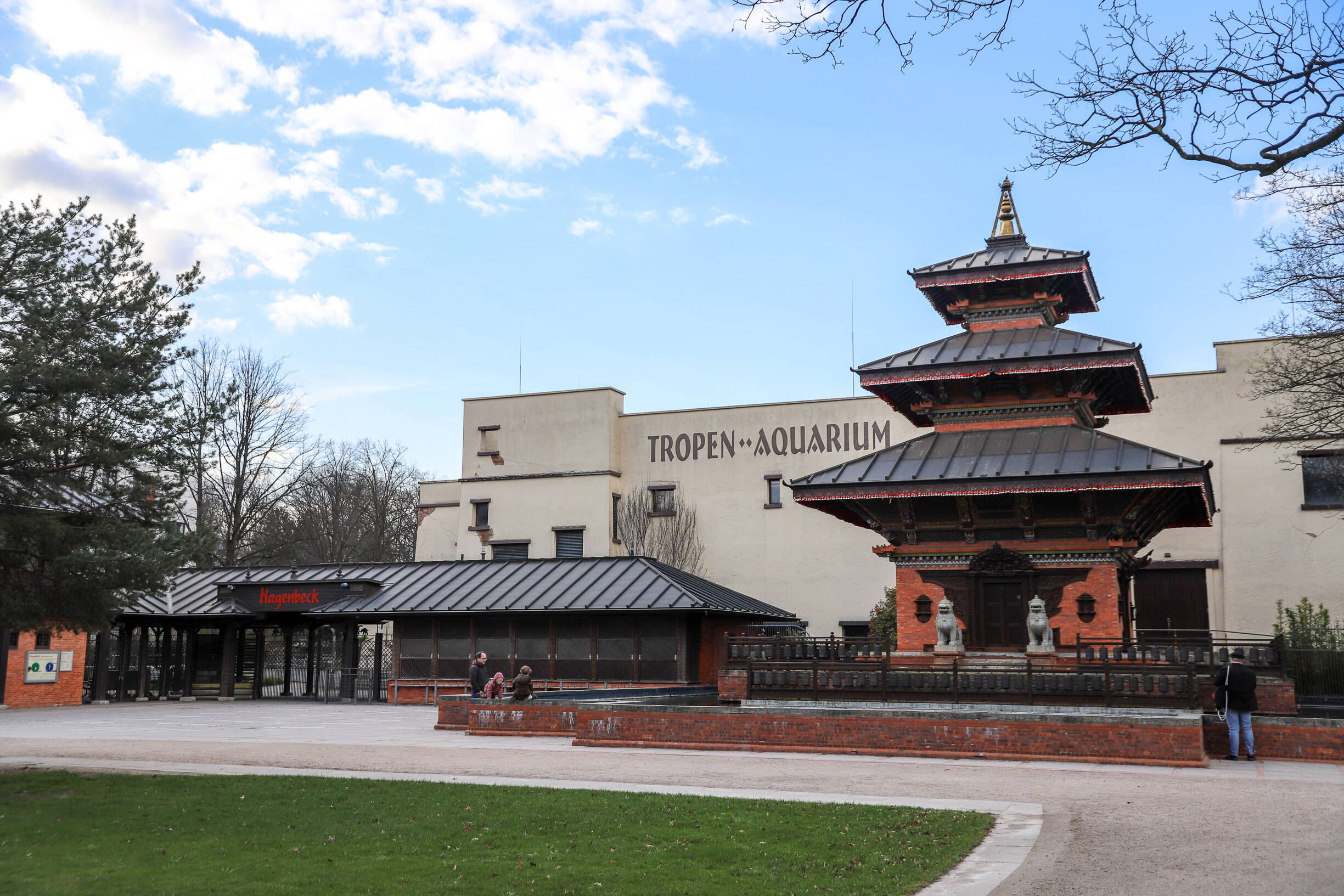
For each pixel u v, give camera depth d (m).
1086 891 9.95
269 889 10.20
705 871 10.85
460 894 10.02
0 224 17.36
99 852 11.95
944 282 26.61
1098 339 24.62
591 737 22.17
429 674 37.72
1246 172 10.34
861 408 47.16
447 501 54.62
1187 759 17.91
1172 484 21.47
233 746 22.48
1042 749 18.78
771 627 38.16
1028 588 23.42
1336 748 18.66
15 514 17.53
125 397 17.86
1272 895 9.66
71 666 37.78
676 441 50.03
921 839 12.03
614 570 37.84
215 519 59.91
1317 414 26.62
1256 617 38.16
